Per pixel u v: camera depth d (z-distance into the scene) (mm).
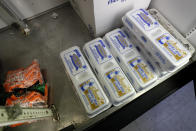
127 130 1091
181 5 872
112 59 860
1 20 1158
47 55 1186
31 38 1240
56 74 1120
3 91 957
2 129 907
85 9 1021
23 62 1163
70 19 1312
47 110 908
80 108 1012
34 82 939
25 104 832
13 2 1093
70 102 1032
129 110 900
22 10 1188
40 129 969
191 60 967
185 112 1134
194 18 837
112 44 901
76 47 913
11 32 1251
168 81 919
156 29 823
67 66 845
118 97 783
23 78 889
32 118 659
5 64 1154
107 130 857
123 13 1036
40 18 1309
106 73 823
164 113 1126
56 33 1261
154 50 802
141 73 825
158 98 943
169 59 744
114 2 874
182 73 952
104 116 869
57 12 1333
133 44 917
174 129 1096
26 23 1279
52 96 1052
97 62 850
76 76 820
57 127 965
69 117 987
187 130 1092
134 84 846
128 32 958
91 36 1242
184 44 917
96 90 785
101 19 982
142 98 886
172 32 963
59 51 1198
